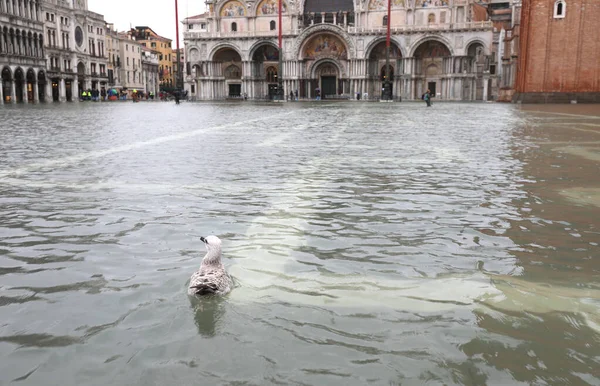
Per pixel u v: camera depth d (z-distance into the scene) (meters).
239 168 10.91
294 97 94.81
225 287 4.36
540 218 6.88
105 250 5.54
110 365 3.24
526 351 3.42
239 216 6.94
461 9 86.44
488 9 100.06
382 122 26.20
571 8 52.66
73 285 4.57
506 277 4.77
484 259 5.27
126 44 116.94
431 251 5.52
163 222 6.63
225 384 3.02
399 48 90.75
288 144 15.53
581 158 12.44
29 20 76.75
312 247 5.62
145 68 129.25
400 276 4.79
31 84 81.25
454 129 21.23
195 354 3.36
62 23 88.56
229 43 100.44
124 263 5.13
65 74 88.44
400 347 3.46
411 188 8.86
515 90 63.72
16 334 3.67
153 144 15.43
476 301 4.23
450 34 86.88
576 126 22.53
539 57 54.53
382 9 91.50
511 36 72.25
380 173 10.36
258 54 102.38
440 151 13.80
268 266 5.02
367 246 5.67
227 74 105.81
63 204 7.64
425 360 3.30
